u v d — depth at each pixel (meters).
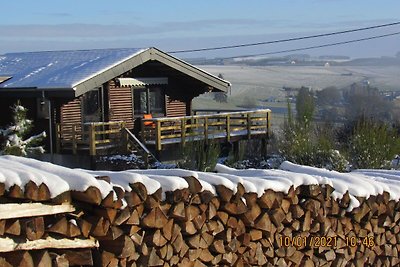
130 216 5.58
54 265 5.04
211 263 6.48
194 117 20.95
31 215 4.90
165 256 5.96
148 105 23.33
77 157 20.05
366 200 8.12
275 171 7.77
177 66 22.38
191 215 6.16
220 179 6.47
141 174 6.23
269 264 7.07
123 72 20.86
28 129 17.78
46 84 19.58
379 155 16.58
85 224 5.26
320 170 8.70
